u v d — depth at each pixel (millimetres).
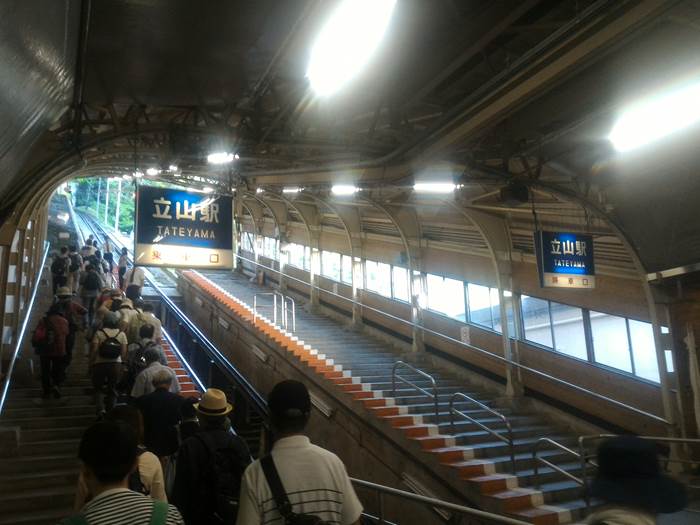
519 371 13227
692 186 8227
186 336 19391
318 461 2436
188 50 6742
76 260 15938
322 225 22000
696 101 6406
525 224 13086
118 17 5922
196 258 8992
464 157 9336
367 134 9000
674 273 9289
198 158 9297
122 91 8094
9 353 9617
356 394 11562
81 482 3371
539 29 6926
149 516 1996
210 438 3209
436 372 15000
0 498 6137
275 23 6047
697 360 9367
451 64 7211
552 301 12719
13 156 7094
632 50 6359
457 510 4285
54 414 8578
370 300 18766
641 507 1716
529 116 8367
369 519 7430
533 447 9039
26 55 4766
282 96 8445
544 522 7707
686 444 9359
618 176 9141
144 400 5633
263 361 15625
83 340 12852
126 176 19453
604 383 11359
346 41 5246
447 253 15906
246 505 2316
